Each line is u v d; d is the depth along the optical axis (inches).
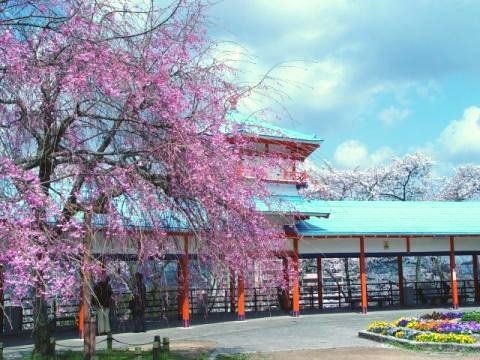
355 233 991.0
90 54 319.3
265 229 414.3
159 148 346.9
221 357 564.4
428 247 1096.2
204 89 372.5
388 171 1813.5
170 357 522.9
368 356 576.7
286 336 744.3
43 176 354.0
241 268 397.4
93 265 318.0
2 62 301.3
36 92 326.0
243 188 378.3
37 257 279.1
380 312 1051.3
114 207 339.0
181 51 372.5
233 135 387.9
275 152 453.7
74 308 807.1
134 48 363.6
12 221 270.1
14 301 282.4
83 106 355.9
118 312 530.9
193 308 981.8
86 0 346.6
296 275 514.6
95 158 350.0
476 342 609.0
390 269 1782.7
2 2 327.6
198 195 355.6
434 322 717.3
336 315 1013.2
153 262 389.7
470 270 1793.8
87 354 429.7
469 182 1809.8
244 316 933.2
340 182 1786.4
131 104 341.4
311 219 1019.9
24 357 510.9
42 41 330.3
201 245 380.8
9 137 332.8
